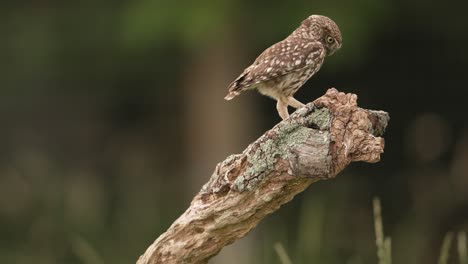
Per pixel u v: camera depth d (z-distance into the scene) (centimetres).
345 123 559
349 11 1473
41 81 1897
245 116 1773
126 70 1838
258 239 1669
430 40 1805
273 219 1700
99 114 2034
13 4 1733
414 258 1558
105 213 1744
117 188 1866
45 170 1886
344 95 568
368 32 1511
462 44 1803
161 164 1991
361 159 557
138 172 1914
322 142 557
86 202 1733
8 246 1675
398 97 1886
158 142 2022
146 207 1761
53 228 1684
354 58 1498
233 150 1764
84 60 1797
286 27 1492
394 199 1784
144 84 1922
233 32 1576
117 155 2027
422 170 1830
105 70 1834
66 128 2034
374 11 1498
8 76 1847
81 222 1684
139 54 1709
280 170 574
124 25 1541
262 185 584
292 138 568
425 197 1734
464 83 1872
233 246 1641
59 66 1817
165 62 1786
